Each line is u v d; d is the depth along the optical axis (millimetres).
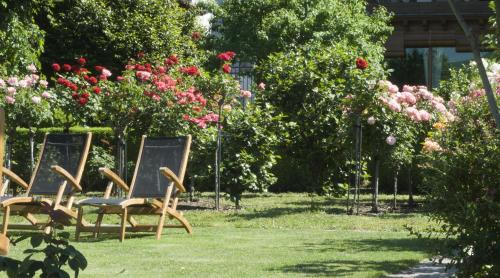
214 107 14172
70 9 23969
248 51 23047
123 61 24031
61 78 14219
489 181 5238
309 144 13953
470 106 7180
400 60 25812
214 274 6418
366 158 13414
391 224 11086
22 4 15742
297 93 13938
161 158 10320
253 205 14570
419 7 25500
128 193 10117
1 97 13562
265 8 23156
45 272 3271
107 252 7965
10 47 15133
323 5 22484
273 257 7555
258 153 13680
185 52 24922
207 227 11016
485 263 4777
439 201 5332
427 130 13422
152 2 24812
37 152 16797
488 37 9125
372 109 12836
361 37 22406
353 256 7648
